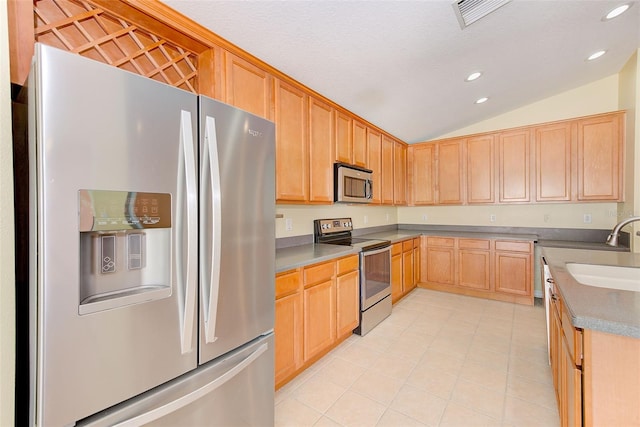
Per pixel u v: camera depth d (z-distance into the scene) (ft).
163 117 3.22
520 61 8.30
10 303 2.66
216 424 3.82
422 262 13.78
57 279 2.52
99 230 2.75
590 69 9.84
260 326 4.56
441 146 13.82
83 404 2.68
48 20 3.90
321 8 5.06
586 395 3.15
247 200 4.26
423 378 6.65
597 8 6.36
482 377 6.65
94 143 2.71
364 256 8.90
